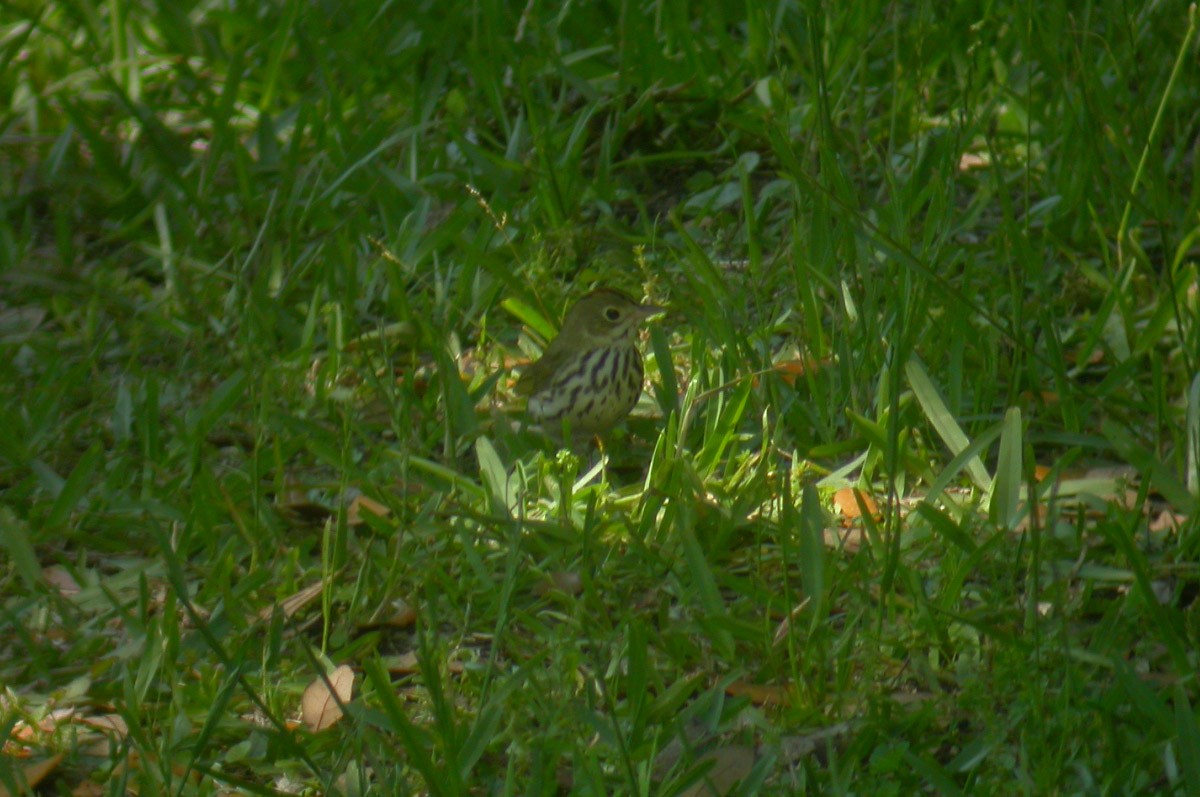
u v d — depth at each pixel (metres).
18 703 7.77
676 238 12.83
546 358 10.30
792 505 8.40
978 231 12.67
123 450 10.28
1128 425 9.70
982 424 10.06
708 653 7.89
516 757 7.15
